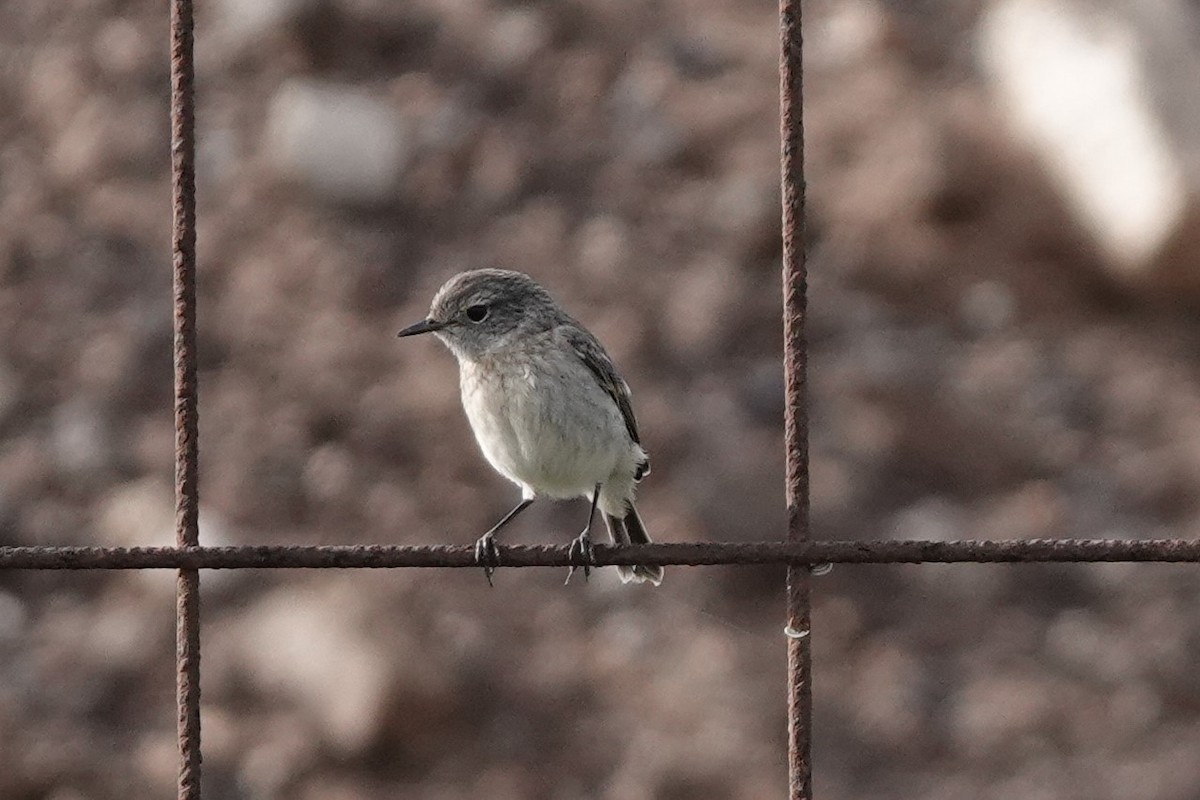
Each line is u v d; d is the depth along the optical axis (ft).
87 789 38.11
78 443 46.47
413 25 58.90
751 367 49.34
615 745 39.60
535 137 55.98
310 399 47.98
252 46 57.77
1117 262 53.11
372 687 39.19
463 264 51.93
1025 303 53.21
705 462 46.11
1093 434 48.96
